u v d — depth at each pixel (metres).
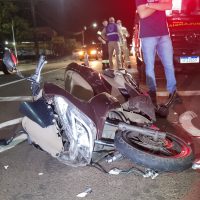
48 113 3.98
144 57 6.67
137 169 4.08
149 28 6.46
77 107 3.79
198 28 9.45
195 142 4.95
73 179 3.98
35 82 4.16
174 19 9.93
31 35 42.28
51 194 3.69
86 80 4.44
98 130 3.86
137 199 3.50
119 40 12.85
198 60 9.55
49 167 4.33
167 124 5.79
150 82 6.68
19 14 41.25
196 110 6.56
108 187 3.76
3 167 4.41
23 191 3.79
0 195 3.72
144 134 3.87
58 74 14.55
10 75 16.70
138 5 6.32
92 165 4.17
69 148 3.96
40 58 4.18
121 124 3.86
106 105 3.88
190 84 9.12
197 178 3.86
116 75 4.64
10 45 38.81
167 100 7.12
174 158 3.71
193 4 10.52
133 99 4.18
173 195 3.54
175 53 9.57
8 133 5.75
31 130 4.14
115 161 4.34
